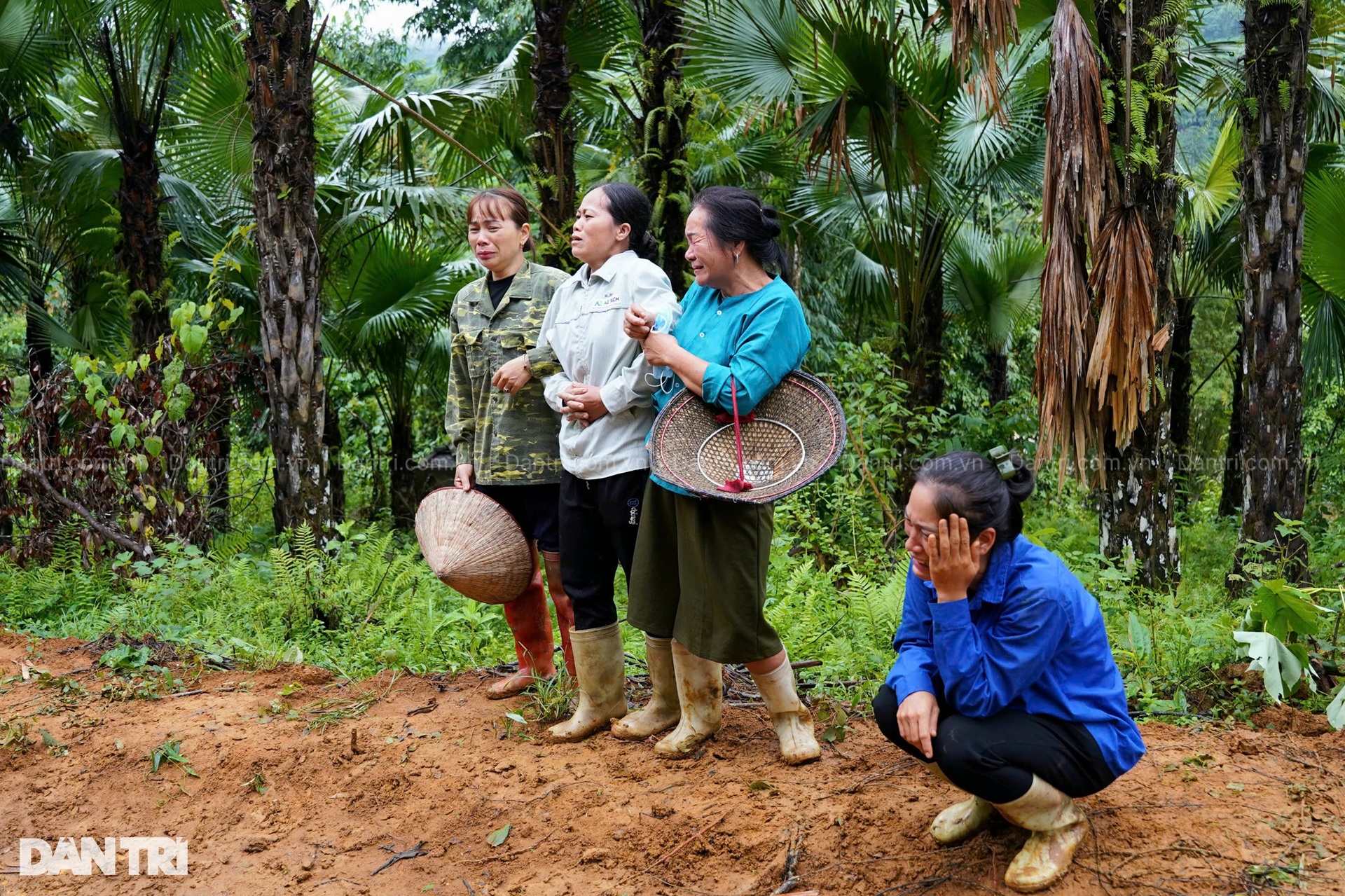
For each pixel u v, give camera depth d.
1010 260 10.34
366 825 3.37
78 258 8.97
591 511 3.59
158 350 6.09
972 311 10.56
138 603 5.36
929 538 2.47
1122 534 5.71
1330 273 7.44
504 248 3.86
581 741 3.72
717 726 3.58
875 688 3.96
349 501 11.94
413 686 4.37
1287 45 5.55
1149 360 4.96
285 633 5.11
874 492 7.06
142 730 3.95
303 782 3.61
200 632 5.03
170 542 6.12
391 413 11.00
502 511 3.85
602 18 7.81
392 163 9.28
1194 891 2.58
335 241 9.11
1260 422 5.59
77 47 8.34
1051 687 2.60
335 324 9.46
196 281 8.58
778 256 3.29
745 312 3.21
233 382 6.53
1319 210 7.21
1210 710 3.80
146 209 7.62
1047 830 2.66
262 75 5.53
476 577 3.78
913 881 2.75
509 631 5.17
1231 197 9.00
